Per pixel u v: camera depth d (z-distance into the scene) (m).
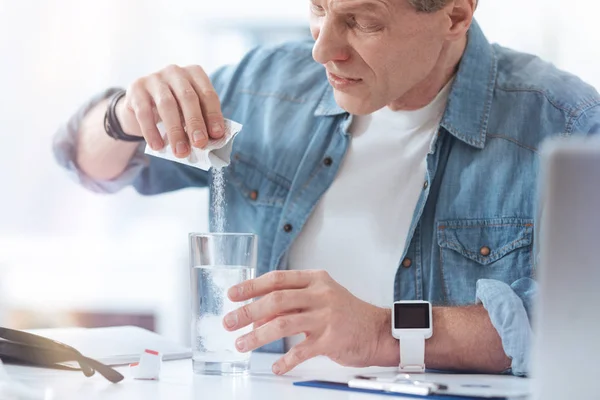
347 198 1.97
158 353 1.36
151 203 4.00
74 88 3.88
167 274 4.00
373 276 1.93
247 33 3.95
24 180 3.90
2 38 3.84
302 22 3.90
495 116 1.91
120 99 1.98
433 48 1.70
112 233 3.99
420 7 1.61
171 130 1.61
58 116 3.88
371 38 1.63
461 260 1.87
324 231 1.98
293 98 2.12
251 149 2.12
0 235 3.91
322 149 2.02
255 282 1.41
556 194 0.97
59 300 3.97
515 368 1.43
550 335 0.99
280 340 1.95
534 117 1.90
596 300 0.97
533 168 1.85
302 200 2.00
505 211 1.85
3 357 1.47
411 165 1.94
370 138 1.99
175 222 4.02
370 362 1.48
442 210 1.88
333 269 1.96
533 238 1.83
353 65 1.68
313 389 1.27
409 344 1.47
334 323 1.42
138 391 1.25
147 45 3.92
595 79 3.50
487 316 1.53
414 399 1.20
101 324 4.00
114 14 3.90
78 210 3.96
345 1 1.58
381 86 1.70
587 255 0.97
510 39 3.60
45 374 1.39
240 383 1.33
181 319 3.99
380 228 1.93
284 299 1.39
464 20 1.72
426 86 1.89
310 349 1.42
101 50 3.90
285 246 2.00
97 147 2.09
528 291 1.57
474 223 1.87
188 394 1.22
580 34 3.52
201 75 1.71
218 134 1.59
